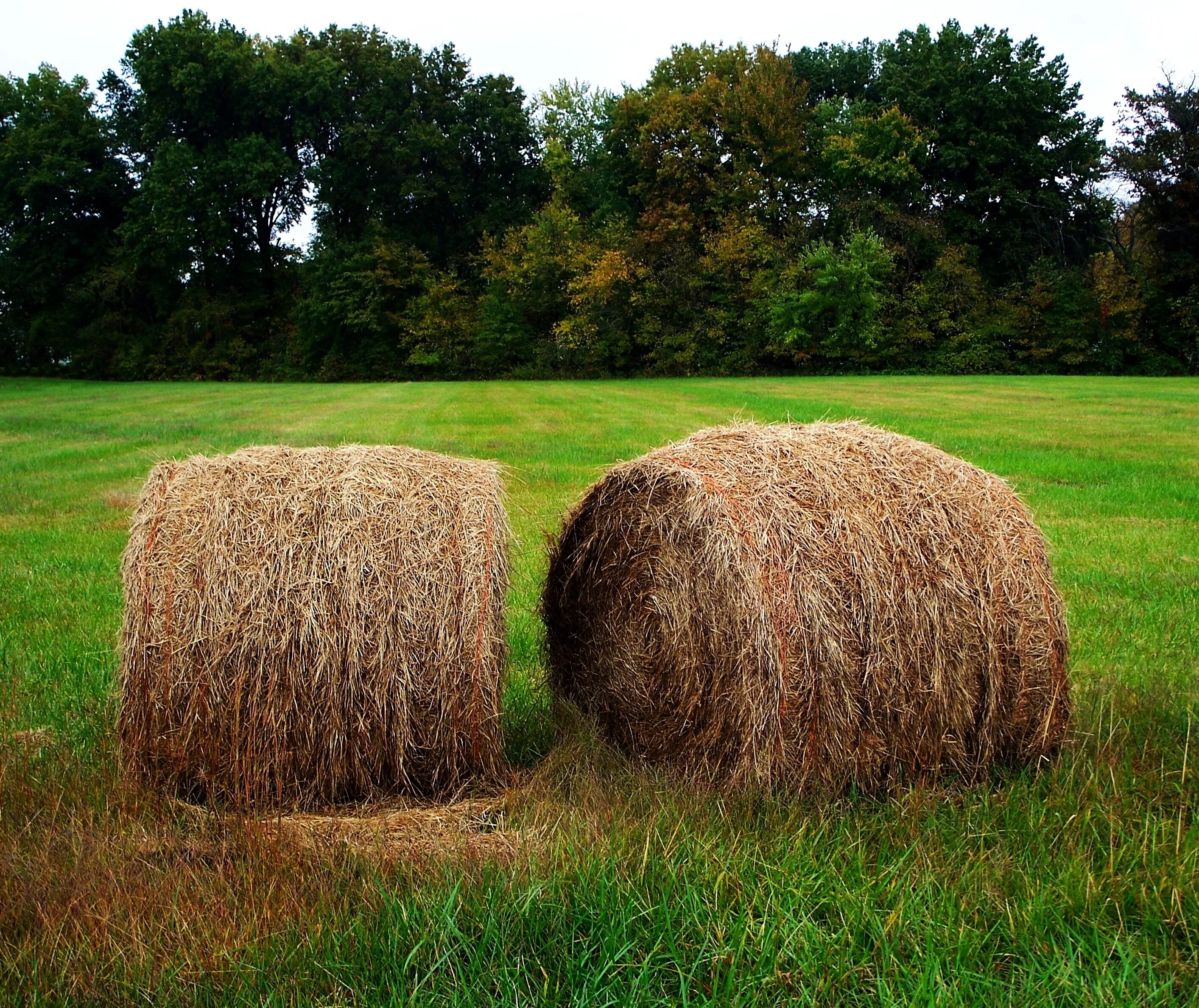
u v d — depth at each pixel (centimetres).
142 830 393
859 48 6350
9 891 348
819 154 5247
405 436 1833
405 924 320
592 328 4909
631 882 339
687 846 367
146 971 306
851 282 4525
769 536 417
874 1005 289
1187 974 298
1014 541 452
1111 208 5109
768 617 408
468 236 5659
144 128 5412
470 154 5700
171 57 5178
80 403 3141
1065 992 287
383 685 426
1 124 5631
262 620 419
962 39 5172
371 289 5141
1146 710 503
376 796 439
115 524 1095
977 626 434
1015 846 373
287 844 379
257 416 2394
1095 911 328
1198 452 1584
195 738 422
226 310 5328
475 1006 290
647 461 482
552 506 1120
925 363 4725
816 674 409
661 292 5022
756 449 471
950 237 5025
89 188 5422
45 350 5566
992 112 4938
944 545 437
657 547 484
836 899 334
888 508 439
